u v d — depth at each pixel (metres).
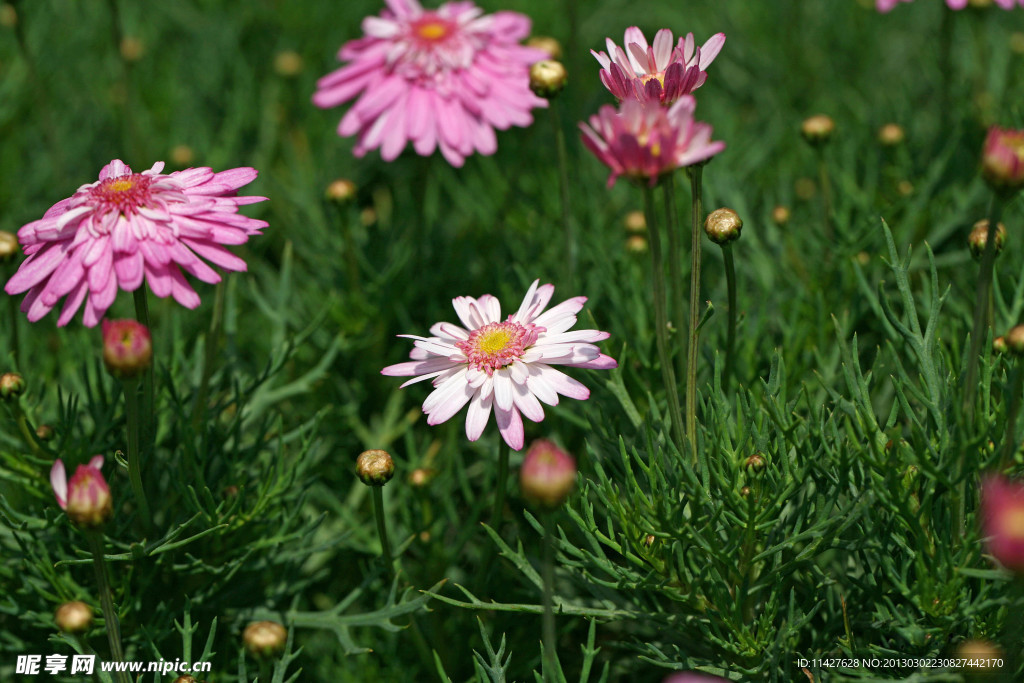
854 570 0.66
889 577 0.64
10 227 0.82
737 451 0.64
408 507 0.72
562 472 0.58
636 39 0.64
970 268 0.73
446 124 0.74
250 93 0.93
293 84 0.94
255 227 0.63
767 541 0.65
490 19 0.77
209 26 1.01
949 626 0.63
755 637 0.64
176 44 1.03
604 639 0.71
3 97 0.88
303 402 0.77
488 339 0.63
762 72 0.95
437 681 0.70
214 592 0.69
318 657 0.71
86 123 0.91
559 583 0.69
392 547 0.72
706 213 0.76
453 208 0.86
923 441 0.62
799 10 0.97
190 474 0.68
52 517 0.67
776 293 0.74
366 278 0.79
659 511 0.63
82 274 0.62
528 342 0.64
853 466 0.64
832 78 0.91
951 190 0.77
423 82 0.75
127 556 0.66
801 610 0.64
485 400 0.63
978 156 0.79
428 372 0.64
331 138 0.92
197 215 0.63
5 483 0.71
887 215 0.76
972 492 0.64
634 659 0.68
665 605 0.68
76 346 0.74
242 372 0.75
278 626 0.62
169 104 0.94
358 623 0.68
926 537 0.63
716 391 0.65
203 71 0.97
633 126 0.59
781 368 0.67
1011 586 0.61
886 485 0.63
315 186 0.85
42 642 0.69
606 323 0.74
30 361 0.76
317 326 0.76
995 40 0.88
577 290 0.74
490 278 0.79
